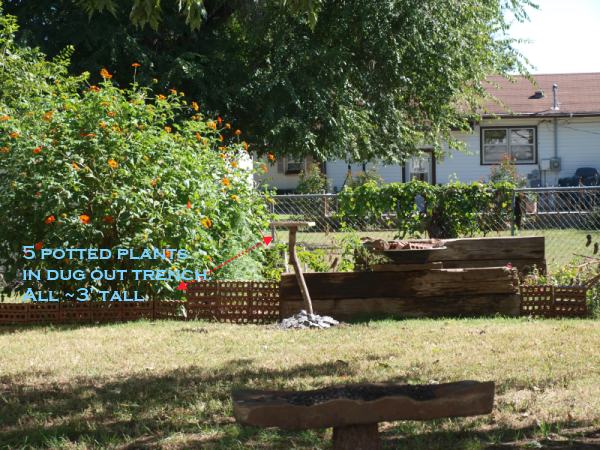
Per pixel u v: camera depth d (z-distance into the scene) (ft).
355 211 43.50
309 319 29.94
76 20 54.49
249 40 60.18
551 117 99.45
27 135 30.22
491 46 72.84
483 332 27.58
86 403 18.28
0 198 30.07
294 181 97.60
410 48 59.98
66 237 29.73
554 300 31.83
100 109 31.07
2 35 44.50
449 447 14.89
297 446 15.06
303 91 57.62
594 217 56.65
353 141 60.85
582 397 18.26
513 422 16.46
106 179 30.40
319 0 23.75
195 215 31.78
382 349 24.64
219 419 16.85
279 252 38.29
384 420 11.21
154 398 18.67
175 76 55.16
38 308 31.50
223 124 57.93
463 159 100.01
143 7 22.13
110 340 26.89
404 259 31.65
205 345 25.80
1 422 16.79
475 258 35.37
